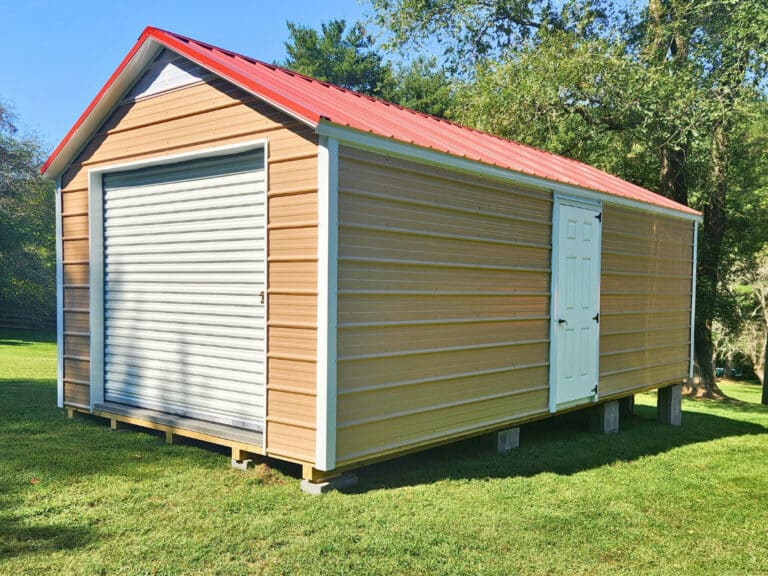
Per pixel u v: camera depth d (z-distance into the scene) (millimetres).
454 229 5332
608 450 6637
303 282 4520
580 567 3600
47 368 11453
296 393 4559
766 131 14891
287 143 4656
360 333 4574
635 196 7793
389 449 4828
